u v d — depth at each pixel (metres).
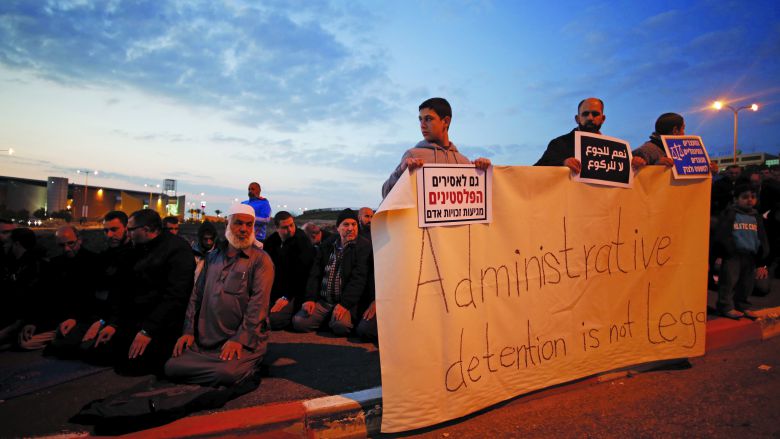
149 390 3.17
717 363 4.05
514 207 3.16
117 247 4.18
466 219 2.96
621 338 3.65
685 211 3.99
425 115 3.37
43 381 3.36
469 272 2.96
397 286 2.71
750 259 5.05
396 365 2.67
